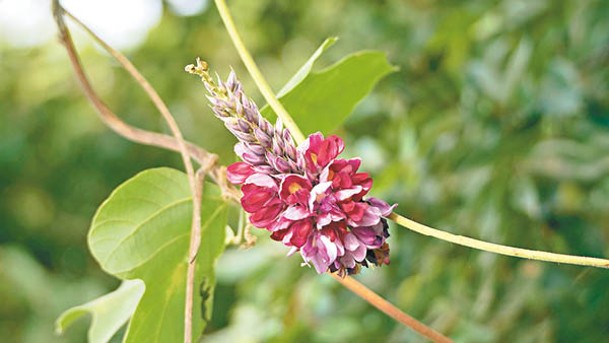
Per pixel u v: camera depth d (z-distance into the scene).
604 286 0.99
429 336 0.70
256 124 0.58
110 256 0.68
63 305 1.98
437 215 1.10
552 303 1.02
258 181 0.57
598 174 1.00
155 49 2.14
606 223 1.04
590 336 1.00
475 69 1.06
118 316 0.76
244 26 1.96
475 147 1.05
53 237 2.28
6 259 1.98
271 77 1.95
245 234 0.70
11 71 2.28
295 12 1.90
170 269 0.70
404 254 1.10
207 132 2.11
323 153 0.57
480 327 1.04
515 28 1.10
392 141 1.18
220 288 1.84
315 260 0.57
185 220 0.70
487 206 1.04
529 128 1.02
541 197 1.02
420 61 1.21
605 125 1.01
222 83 0.58
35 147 2.26
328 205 0.57
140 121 2.19
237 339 1.13
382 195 1.10
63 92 2.25
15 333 1.96
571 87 0.98
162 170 0.69
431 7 1.31
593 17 1.04
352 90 0.74
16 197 2.27
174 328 0.70
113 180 2.24
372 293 0.71
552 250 1.03
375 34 1.34
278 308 1.12
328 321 1.10
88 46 2.24
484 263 1.04
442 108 1.18
